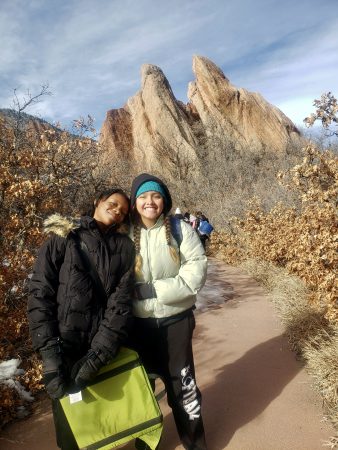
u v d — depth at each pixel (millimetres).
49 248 2281
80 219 2387
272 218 8656
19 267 3910
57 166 5629
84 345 2260
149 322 2594
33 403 3479
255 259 9086
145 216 2559
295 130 38250
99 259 2295
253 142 34094
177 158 29875
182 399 2617
